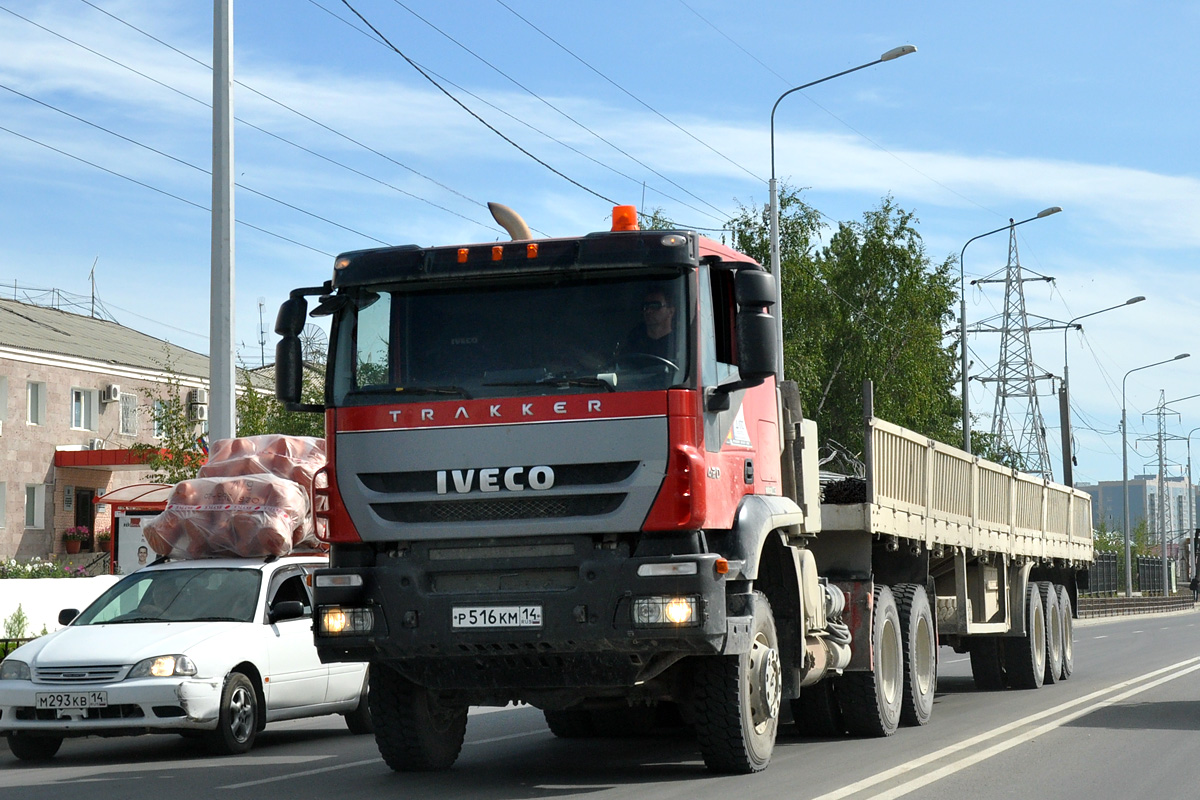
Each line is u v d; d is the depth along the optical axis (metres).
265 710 12.09
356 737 13.34
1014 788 8.63
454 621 8.15
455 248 8.48
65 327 47.41
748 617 8.97
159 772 10.46
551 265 8.31
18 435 41.09
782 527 9.96
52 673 11.33
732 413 8.89
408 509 8.32
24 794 9.18
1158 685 17.52
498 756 10.95
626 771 9.63
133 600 12.59
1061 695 16.33
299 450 14.30
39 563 33.69
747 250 46.34
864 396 12.14
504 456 8.18
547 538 8.16
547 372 8.26
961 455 15.11
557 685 8.41
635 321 8.25
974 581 16.36
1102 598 64.44
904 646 12.75
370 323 8.61
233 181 16.27
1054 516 20.36
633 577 7.97
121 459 41.97
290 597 12.90
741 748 9.00
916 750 10.73
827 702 11.93
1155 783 8.88
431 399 8.34
